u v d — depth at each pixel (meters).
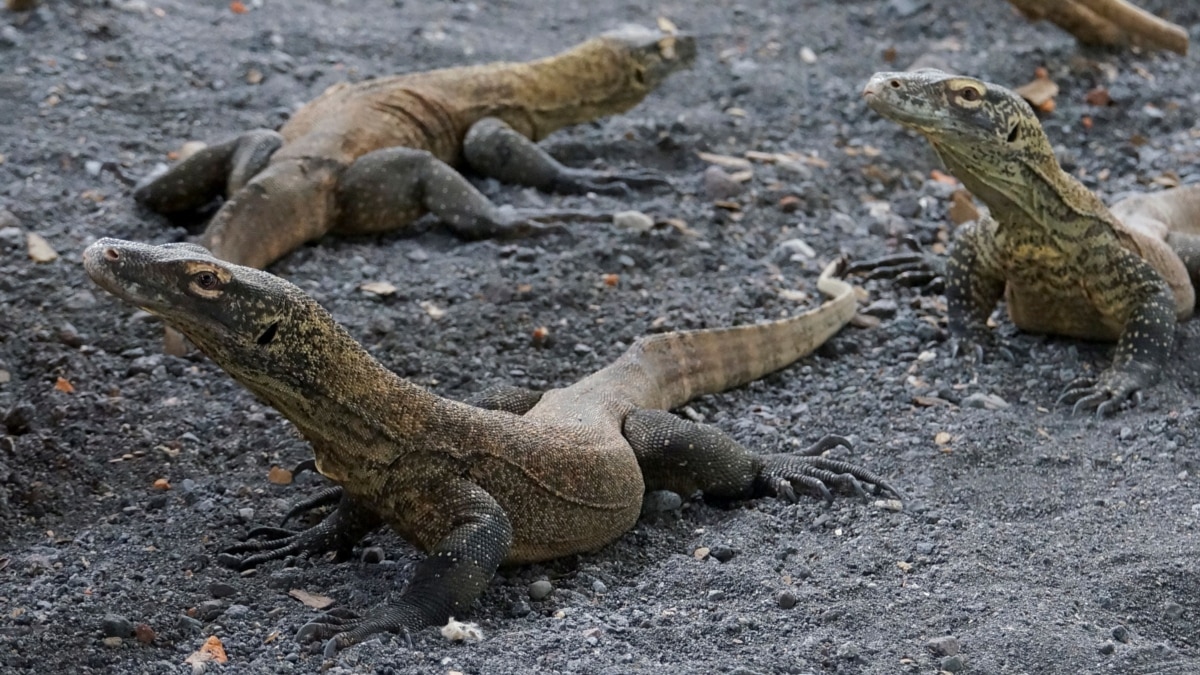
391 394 8.26
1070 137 17.89
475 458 8.34
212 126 16.03
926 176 16.92
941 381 11.75
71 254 12.95
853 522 9.20
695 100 18.55
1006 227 11.82
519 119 16.38
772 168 16.23
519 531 8.50
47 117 15.59
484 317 12.46
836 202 15.77
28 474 9.77
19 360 11.38
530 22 20.77
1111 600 8.11
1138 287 11.61
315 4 20.11
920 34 20.77
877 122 17.94
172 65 17.20
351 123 14.56
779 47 20.20
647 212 14.83
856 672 7.27
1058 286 11.94
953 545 8.78
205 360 11.63
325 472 8.30
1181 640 7.84
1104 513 9.30
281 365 7.88
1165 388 11.41
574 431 9.02
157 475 9.96
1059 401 11.27
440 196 14.01
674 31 19.30
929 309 13.24
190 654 7.46
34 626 7.62
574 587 8.48
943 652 7.45
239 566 8.62
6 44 16.97
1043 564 8.57
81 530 9.16
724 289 13.43
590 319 12.69
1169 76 19.80
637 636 7.69
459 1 21.11
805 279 13.84
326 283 12.96
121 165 14.75
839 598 8.11
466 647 7.55
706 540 9.02
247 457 10.29
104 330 11.89
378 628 7.60
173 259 7.48
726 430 10.81
